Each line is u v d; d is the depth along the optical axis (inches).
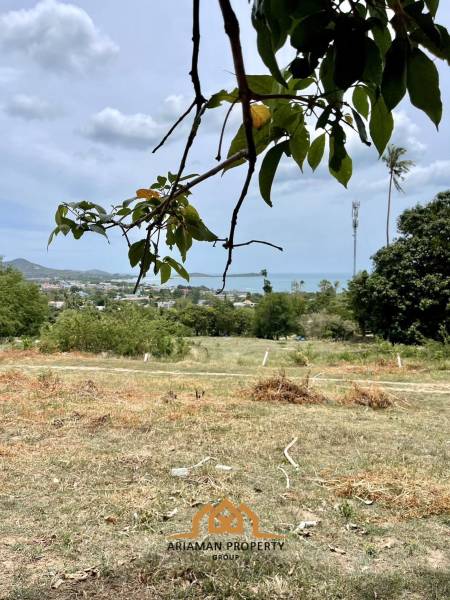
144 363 466.9
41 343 536.1
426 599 97.2
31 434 207.2
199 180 22.2
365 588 100.2
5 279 875.4
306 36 15.2
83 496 144.2
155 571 104.5
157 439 203.3
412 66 15.6
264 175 21.4
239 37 16.7
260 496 146.5
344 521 130.4
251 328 1107.3
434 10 17.3
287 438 207.8
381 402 279.1
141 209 28.3
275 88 20.1
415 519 131.5
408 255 626.2
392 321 639.8
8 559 110.0
